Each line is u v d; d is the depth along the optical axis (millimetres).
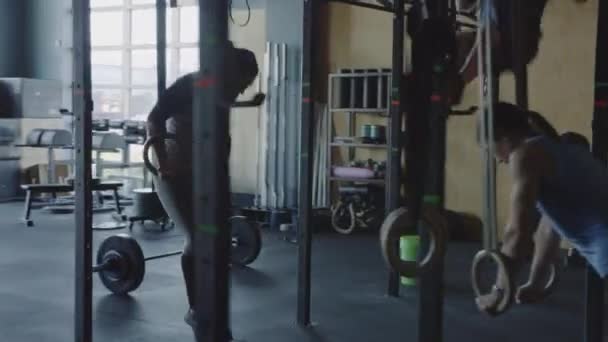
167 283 5488
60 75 11414
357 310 4820
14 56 11602
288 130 8883
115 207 9359
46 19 11484
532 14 3037
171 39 10656
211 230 1945
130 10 11094
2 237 7527
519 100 2381
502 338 4207
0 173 10547
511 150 2256
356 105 8242
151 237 7617
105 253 5148
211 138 1923
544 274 2416
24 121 10656
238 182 9547
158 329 4293
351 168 8172
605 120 2729
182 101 3523
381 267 6234
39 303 4840
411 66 2164
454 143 7766
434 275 2102
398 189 4930
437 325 2127
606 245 2311
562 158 2242
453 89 2287
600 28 2711
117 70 11367
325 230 8219
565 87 7156
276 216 8445
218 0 1893
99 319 4488
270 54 8953
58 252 6734
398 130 4902
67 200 10227
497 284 1972
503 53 2396
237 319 4543
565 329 4406
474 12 3486
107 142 9711
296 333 4270
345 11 8516
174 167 3547
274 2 8961
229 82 2080
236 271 5988
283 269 6094
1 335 4109
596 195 2270
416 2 2455
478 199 7703
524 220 2096
